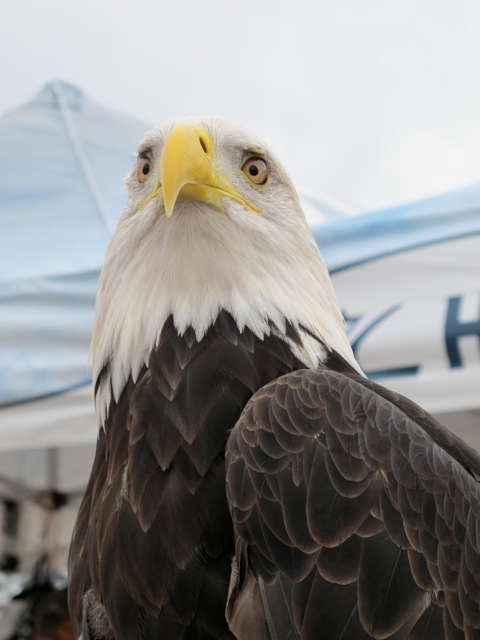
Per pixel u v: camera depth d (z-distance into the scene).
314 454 2.40
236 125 3.46
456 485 2.45
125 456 2.79
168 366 2.89
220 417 2.72
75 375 5.12
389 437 2.44
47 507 7.85
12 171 6.61
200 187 3.17
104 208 6.23
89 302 5.26
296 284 3.23
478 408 4.45
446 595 2.31
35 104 7.30
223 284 3.05
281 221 3.31
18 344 5.23
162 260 3.08
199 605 2.44
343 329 3.41
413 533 2.32
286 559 2.31
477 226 4.69
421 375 4.54
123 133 7.17
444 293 4.62
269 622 2.26
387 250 4.79
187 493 2.56
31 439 5.09
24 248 5.84
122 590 2.52
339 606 2.24
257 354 2.98
